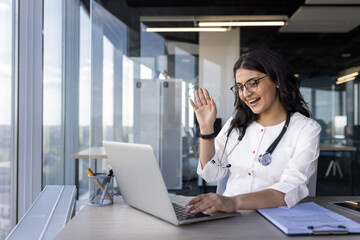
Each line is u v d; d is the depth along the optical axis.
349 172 4.38
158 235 0.81
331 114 4.53
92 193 1.14
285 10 4.66
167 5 4.48
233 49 4.63
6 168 2.00
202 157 1.38
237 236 0.80
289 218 0.92
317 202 1.19
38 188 2.33
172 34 4.51
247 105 1.39
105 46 4.07
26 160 2.20
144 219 0.96
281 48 4.69
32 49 2.32
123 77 4.25
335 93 4.57
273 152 1.29
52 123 2.93
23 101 2.20
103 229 0.86
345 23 4.61
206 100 1.37
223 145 1.49
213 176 1.37
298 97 1.36
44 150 2.63
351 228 0.82
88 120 4.02
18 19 2.14
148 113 4.31
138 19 4.41
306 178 1.13
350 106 4.52
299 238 0.79
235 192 1.35
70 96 3.60
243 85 1.29
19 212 2.17
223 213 0.99
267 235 0.81
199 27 4.57
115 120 4.12
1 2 1.89
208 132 1.36
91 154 3.27
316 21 4.66
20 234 1.15
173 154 4.33
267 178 1.29
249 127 1.41
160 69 4.45
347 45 4.60
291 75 1.33
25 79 2.20
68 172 3.59
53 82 2.95
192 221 0.91
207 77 4.55
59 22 3.14
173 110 4.39
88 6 3.96
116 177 1.13
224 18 4.63
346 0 4.53
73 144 3.72
